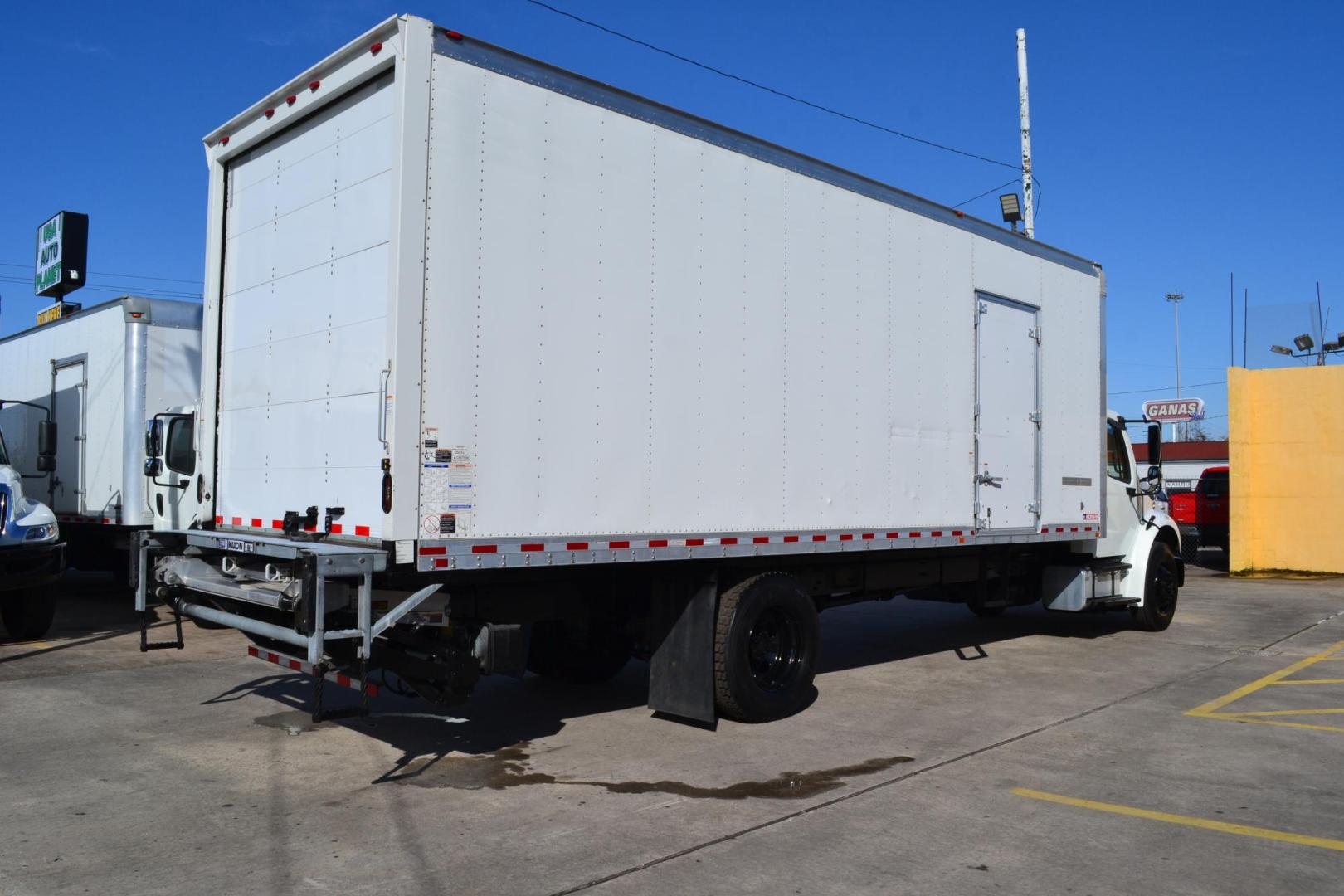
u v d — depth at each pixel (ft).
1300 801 17.54
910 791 17.80
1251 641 36.04
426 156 17.04
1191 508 70.23
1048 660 31.89
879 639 36.11
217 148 22.72
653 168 20.57
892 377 26.08
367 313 17.88
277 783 18.08
